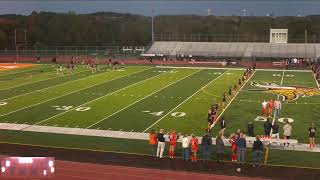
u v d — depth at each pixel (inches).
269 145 948.0
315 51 3314.5
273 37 3663.9
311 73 2325.3
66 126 1116.5
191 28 5004.9
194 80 1982.0
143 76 2117.4
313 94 1611.7
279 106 1250.0
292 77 2129.7
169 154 885.2
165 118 1205.7
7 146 941.2
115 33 5251.0
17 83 1834.4
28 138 1006.4
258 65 2773.1
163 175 768.3
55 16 5182.1
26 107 1336.1
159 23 5196.9
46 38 5039.4
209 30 4921.3
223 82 1918.1
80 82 1871.3
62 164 821.9
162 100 1465.3
